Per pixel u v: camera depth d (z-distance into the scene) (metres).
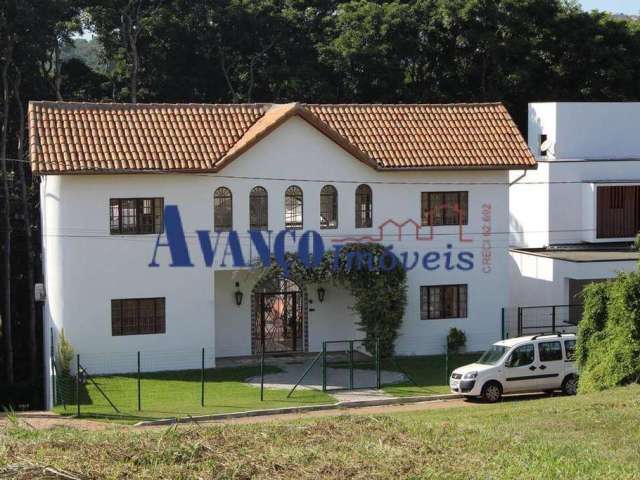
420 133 35.81
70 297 31.88
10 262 47.72
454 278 35.59
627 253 38.50
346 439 17.52
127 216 32.38
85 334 32.06
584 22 54.16
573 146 43.19
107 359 32.28
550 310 37.56
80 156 31.66
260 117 35.06
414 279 35.19
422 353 35.44
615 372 26.48
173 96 53.16
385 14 51.84
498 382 28.91
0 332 47.00
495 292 36.06
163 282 32.72
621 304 26.61
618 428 20.34
